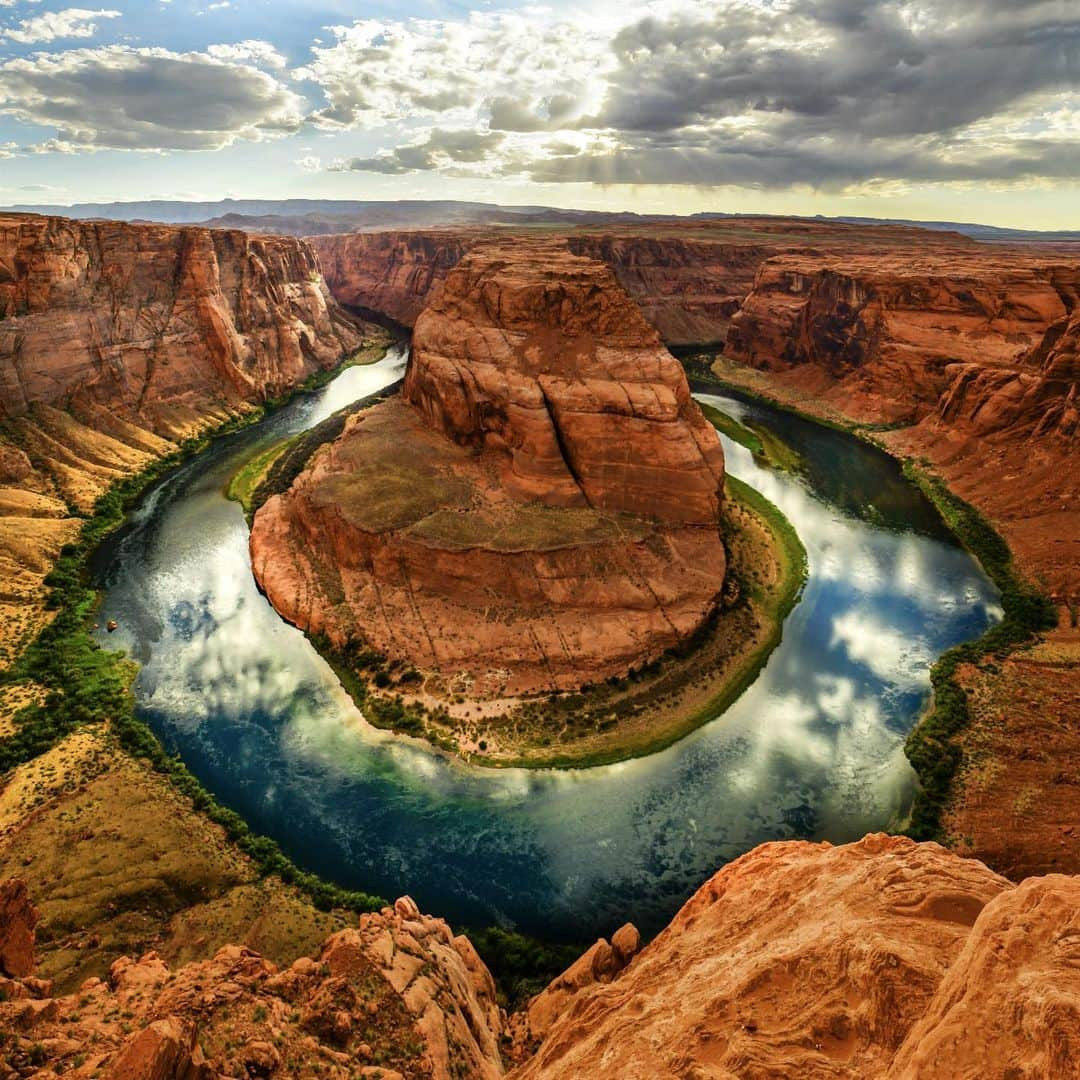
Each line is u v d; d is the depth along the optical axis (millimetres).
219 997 20812
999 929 13281
